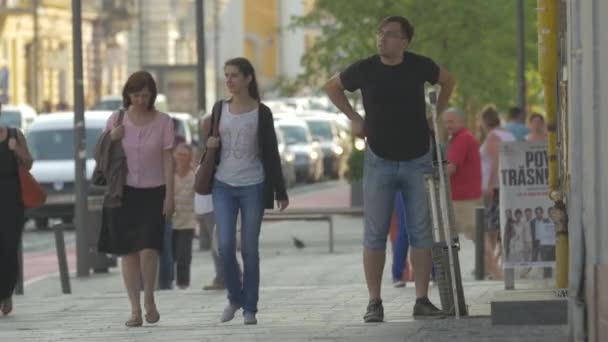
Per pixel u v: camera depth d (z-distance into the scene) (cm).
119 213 2808
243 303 2791
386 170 2631
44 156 7394
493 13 8262
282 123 11506
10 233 3152
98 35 17438
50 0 16112
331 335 2425
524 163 3450
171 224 4062
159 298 3556
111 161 2802
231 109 2748
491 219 4188
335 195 9600
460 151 4088
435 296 3391
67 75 16762
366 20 8275
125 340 2480
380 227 2656
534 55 8531
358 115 2645
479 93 8306
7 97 13688
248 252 2764
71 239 6900
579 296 2097
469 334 2344
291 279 4547
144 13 19700
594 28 2000
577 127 2098
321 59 8431
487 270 4216
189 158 4234
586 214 2066
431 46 8238
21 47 15600
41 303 3478
